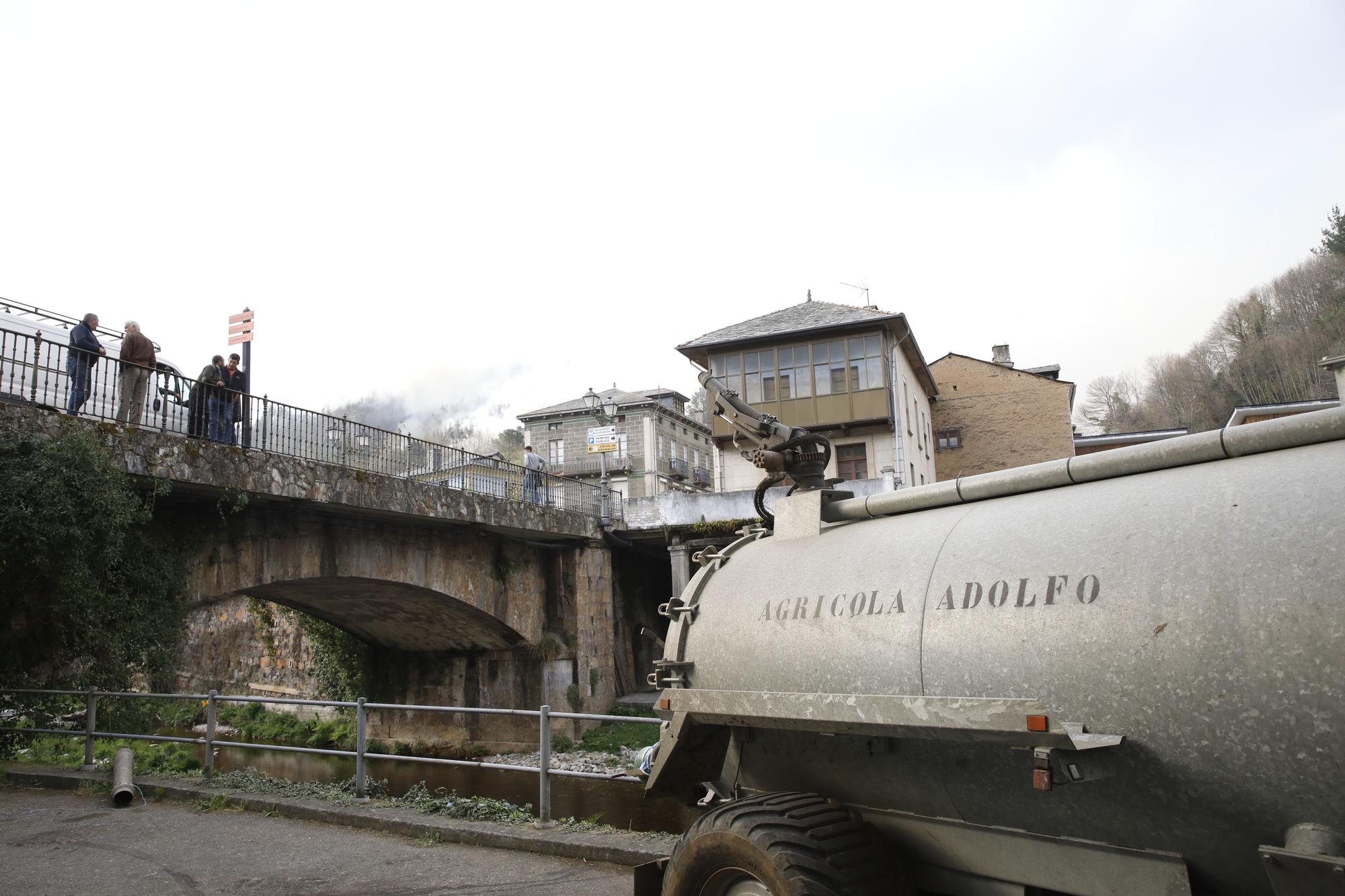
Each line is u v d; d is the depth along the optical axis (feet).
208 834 21.97
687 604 12.90
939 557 10.05
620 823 43.55
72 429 33.68
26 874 18.83
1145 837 8.14
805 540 12.32
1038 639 8.60
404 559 58.23
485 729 74.54
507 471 69.15
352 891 17.52
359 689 81.15
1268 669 7.13
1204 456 8.74
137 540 39.06
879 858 10.23
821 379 93.86
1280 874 6.89
